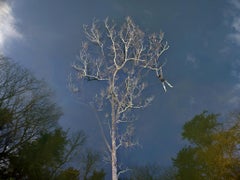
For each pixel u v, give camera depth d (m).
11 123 24.09
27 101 25.44
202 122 21.08
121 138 23.33
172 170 23.80
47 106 26.55
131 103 24.06
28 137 25.11
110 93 24.42
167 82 25.53
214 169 19.78
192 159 21.06
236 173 19.03
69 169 26.98
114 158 22.44
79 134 28.59
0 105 24.09
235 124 19.80
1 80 25.08
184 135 21.89
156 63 25.33
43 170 25.22
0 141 23.78
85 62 25.48
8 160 23.95
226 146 19.58
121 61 25.08
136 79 24.89
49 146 25.56
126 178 24.34
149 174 24.38
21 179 24.20
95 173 27.91
